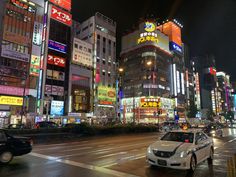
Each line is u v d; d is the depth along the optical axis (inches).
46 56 2049.7
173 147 313.1
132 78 3646.7
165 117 3292.3
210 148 397.4
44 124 1244.5
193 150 323.0
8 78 1716.3
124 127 1226.6
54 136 898.7
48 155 450.9
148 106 3235.7
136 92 3474.4
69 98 2203.5
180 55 4079.7
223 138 982.4
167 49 3784.5
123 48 4040.4
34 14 1971.0
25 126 1216.2
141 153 488.4
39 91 1927.9
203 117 4749.0
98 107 2571.4
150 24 3607.3
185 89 4074.8
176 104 3634.4
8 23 1779.0
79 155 454.3
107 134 1112.2
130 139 865.5
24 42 1850.4
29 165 344.5
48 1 2183.8
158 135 1108.5
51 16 2169.0
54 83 2086.6
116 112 2770.7
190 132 367.9
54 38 2162.9
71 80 2268.7
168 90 3631.9
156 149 316.8
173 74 3772.1
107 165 352.5
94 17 3006.9
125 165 354.3
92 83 2596.0
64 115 2135.8
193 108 3855.8
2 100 1649.9
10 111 1679.4
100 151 518.0
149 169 327.6
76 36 3225.9
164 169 329.1
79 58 2431.1
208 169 339.0
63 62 2215.8
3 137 360.2
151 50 3503.9
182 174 304.8
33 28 1931.6
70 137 934.4
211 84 5846.5
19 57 1798.7
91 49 2625.5
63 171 304.7
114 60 3166.8
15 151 362.6
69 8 2401.6
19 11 1863.9
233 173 182.7
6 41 1743.4
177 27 4128.9
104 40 3075.8
